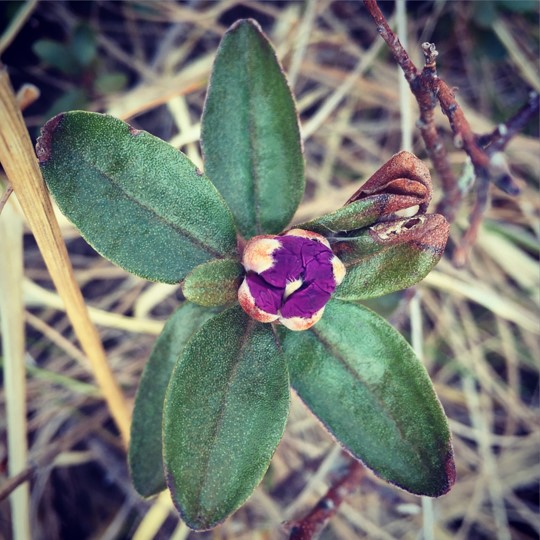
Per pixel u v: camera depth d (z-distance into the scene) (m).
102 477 0.14
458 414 0.14
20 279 0.11
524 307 0.14
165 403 0.07
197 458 0.07
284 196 0.08
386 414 0.08
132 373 0.14
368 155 0.15
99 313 0.12
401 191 0.07
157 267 0.07
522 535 0.14
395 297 0.13
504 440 0.14
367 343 0.08
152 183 0.07
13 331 0.11
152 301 0.13
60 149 0.07
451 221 0.11
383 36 0.08
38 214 0.09
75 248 0.14
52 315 0.14
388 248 0.07
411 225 0.07
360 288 0.07
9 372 0.11
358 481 0.10
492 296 0.13
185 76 0.14
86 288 0.14
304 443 0.13
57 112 0.13
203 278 0.07
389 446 0.08
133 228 0.07
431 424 0.07
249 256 0.07
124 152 0.07
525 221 0.14
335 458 0.12
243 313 0.07
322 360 0.08
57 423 0.14
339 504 0.10
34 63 0.14
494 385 0.14
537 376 0.15
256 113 0.08
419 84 0.08
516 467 0.14
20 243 0.11
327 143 0.15
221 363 0.07
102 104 0.14
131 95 0.13
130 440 0.08
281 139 0.08
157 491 0.09
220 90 0.08
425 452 0.07
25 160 0.08
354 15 0.15
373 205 0.07
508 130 0.10
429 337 0.14
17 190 0.09
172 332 0.08
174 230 0.07
